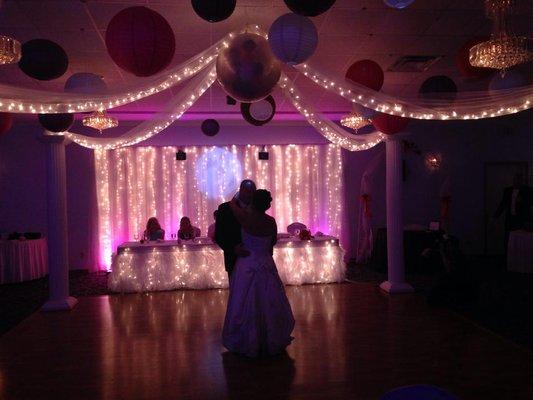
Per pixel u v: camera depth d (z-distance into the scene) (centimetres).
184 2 402
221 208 441
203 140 949
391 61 573
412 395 166
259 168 964
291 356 417
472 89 703
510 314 546
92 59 534
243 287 422
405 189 995
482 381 356
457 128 1004
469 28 474
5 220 916
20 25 440
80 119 902
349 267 908
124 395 345
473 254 1011
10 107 379
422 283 741
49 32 458
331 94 734
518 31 469
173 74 448
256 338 413
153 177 940
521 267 800
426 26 468
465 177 1007
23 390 357
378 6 421
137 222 936
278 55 320
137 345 458
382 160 991
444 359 404
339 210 980
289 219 970
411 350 427
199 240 756
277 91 710
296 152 974
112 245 930
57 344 466
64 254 619
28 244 822
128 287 705
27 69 365
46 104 398
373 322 521
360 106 501
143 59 288
